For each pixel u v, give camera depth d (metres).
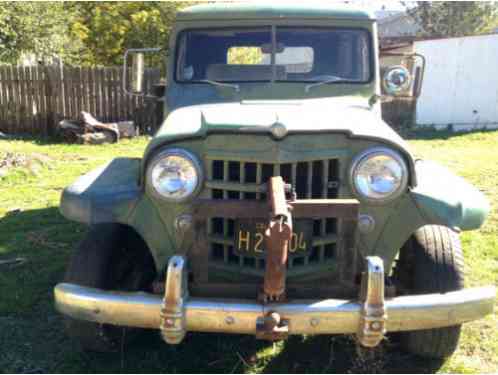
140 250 3.46
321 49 3.79
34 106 11.88
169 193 2.76
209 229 2.84
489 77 13.84
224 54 3.84
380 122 3.05
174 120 3.07
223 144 2.73
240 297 2.71
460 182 3.07
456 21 25.61
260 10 3.80
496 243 5.08
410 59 4.20
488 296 2.62
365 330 2.47
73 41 16.83
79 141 10.82
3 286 4.16
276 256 2.36
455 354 3.29
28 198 6.62
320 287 2.71
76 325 3.07
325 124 2.78
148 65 17.52
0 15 14.23
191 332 3.56
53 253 4.85
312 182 2.80
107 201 2.87
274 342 3.44
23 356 3.25
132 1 17.59
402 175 2.74
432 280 2.91
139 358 3.26
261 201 2.61
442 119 14.51
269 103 3.40
